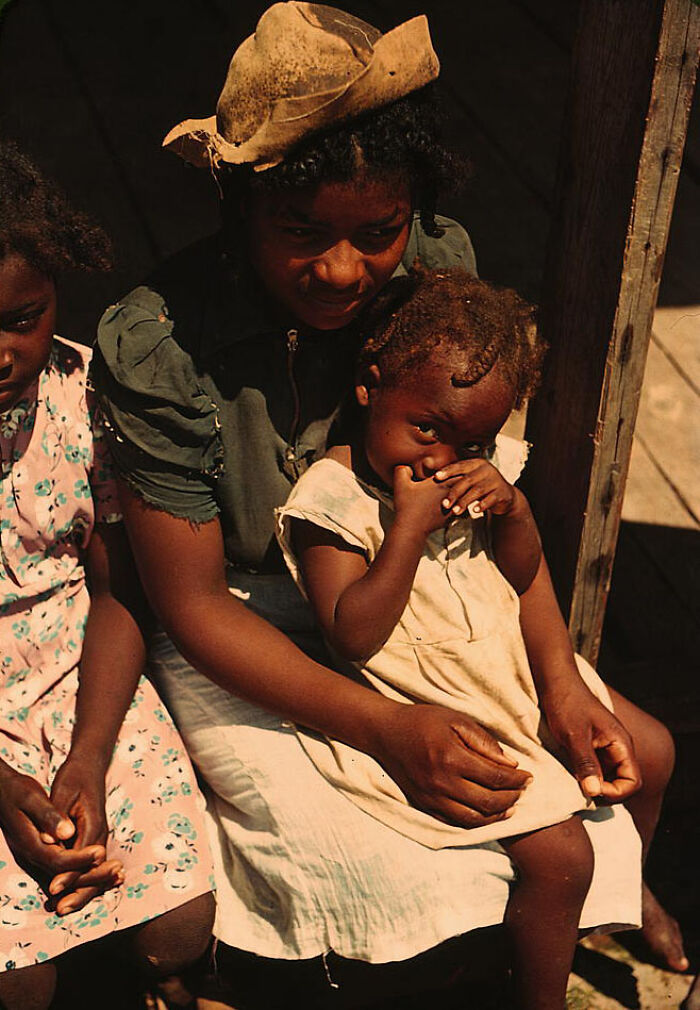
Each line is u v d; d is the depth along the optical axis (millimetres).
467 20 4824
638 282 1886
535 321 1968
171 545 1830
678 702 2420
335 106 1547
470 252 2053
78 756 1827
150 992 2049
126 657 1931
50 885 1711
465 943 1963
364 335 1842
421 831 1797
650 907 2193
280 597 2020
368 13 4777
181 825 1839
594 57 1840
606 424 1996
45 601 1921
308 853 1803
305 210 1620
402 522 1742
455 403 1703
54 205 1691
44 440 1832
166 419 1759
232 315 1798
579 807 1825
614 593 2785
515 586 1957
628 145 1807
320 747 1869
